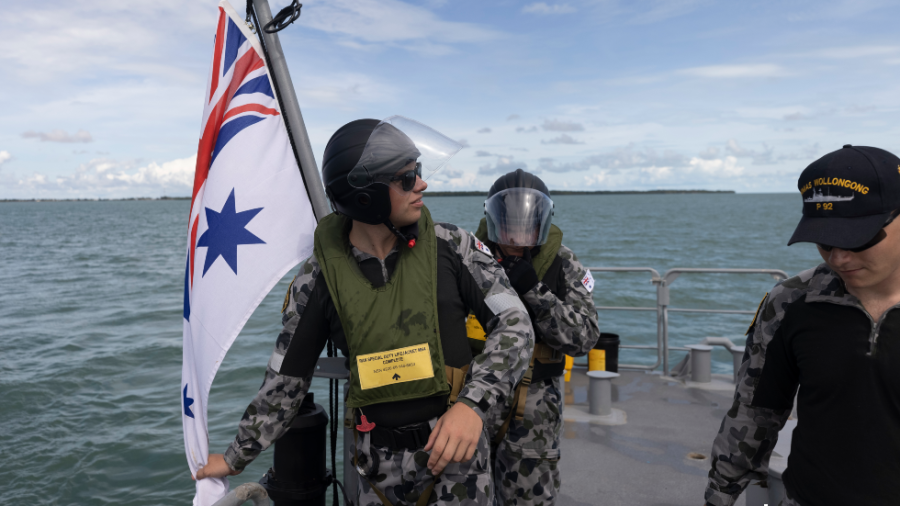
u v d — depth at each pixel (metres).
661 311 5.41
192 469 1.66
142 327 13.95
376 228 1.42
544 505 2.20
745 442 1.44
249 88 2.05
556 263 2.23
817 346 1.24
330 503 4.31
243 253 1.89
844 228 1.11
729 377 5.33
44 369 9.97
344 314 1.36
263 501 1.35
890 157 1.13
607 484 3.27
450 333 1.40
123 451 6.46
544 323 2.10
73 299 19.05
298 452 2.01
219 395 8.14
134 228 76.44
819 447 1.24
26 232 68.56
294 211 2.01
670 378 5.29
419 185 1.35
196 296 1.88
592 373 4.39
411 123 1.40
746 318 14.62
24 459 6.31
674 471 3.42
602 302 17.95
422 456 1.36
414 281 1.37
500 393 1.27
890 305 1.17
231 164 1.97
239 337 11.91
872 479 1.17
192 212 2.03
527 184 2.12
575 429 4.09
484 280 1.43
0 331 13.70
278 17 2.01
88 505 5.38
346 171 1.33
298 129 2.04
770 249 38.47
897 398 1.15
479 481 1.39
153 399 8.25
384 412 1.37
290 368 1.45
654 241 45.41
